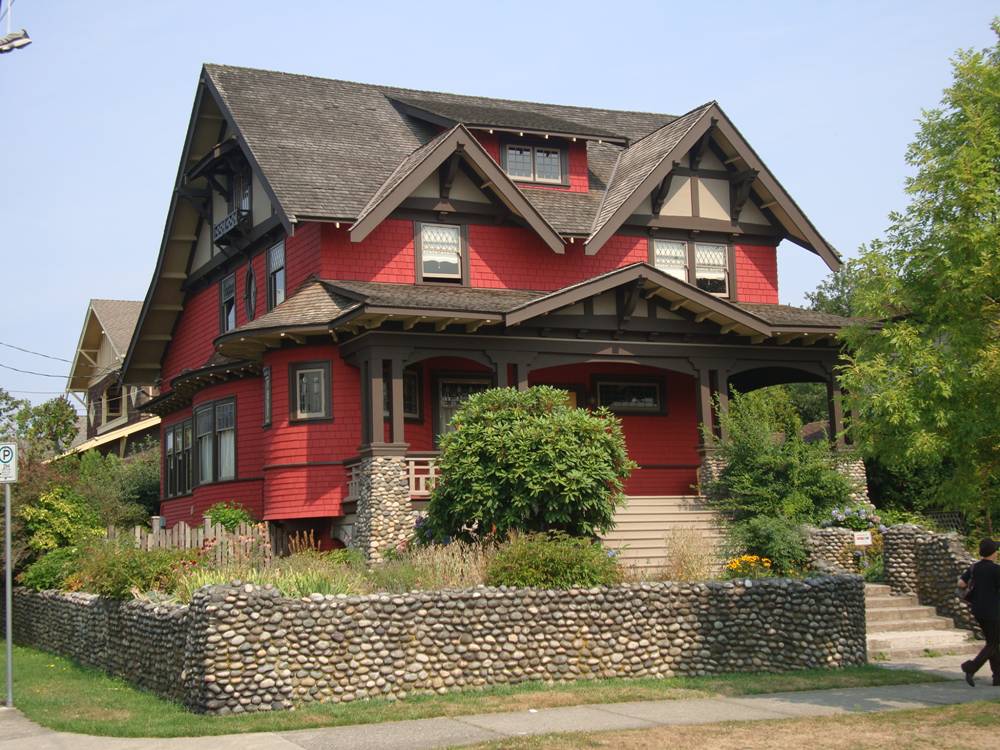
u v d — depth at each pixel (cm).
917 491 2778
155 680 1554
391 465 2205
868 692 1484
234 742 1196
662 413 2898
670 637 1611
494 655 1510
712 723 1257
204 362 3180
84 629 1944
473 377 2664
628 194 2683
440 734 1216
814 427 4122
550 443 1875
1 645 2444
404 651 1457
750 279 2944
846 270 1561
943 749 1113
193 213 3203
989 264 1370
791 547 2023
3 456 1547
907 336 1445
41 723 1350
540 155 2850
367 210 2400
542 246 2734
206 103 2941
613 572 1664
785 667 1656
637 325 2506
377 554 2148
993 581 1530
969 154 1410
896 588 2103
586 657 1562
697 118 2777
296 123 2770
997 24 1540
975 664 1526
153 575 1759
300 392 2406
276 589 1408
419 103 2983
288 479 2388
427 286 2564
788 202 2852
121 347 4584
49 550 2506
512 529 1822
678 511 2383
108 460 3784
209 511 2545
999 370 1355
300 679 1395
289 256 2678
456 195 2642
